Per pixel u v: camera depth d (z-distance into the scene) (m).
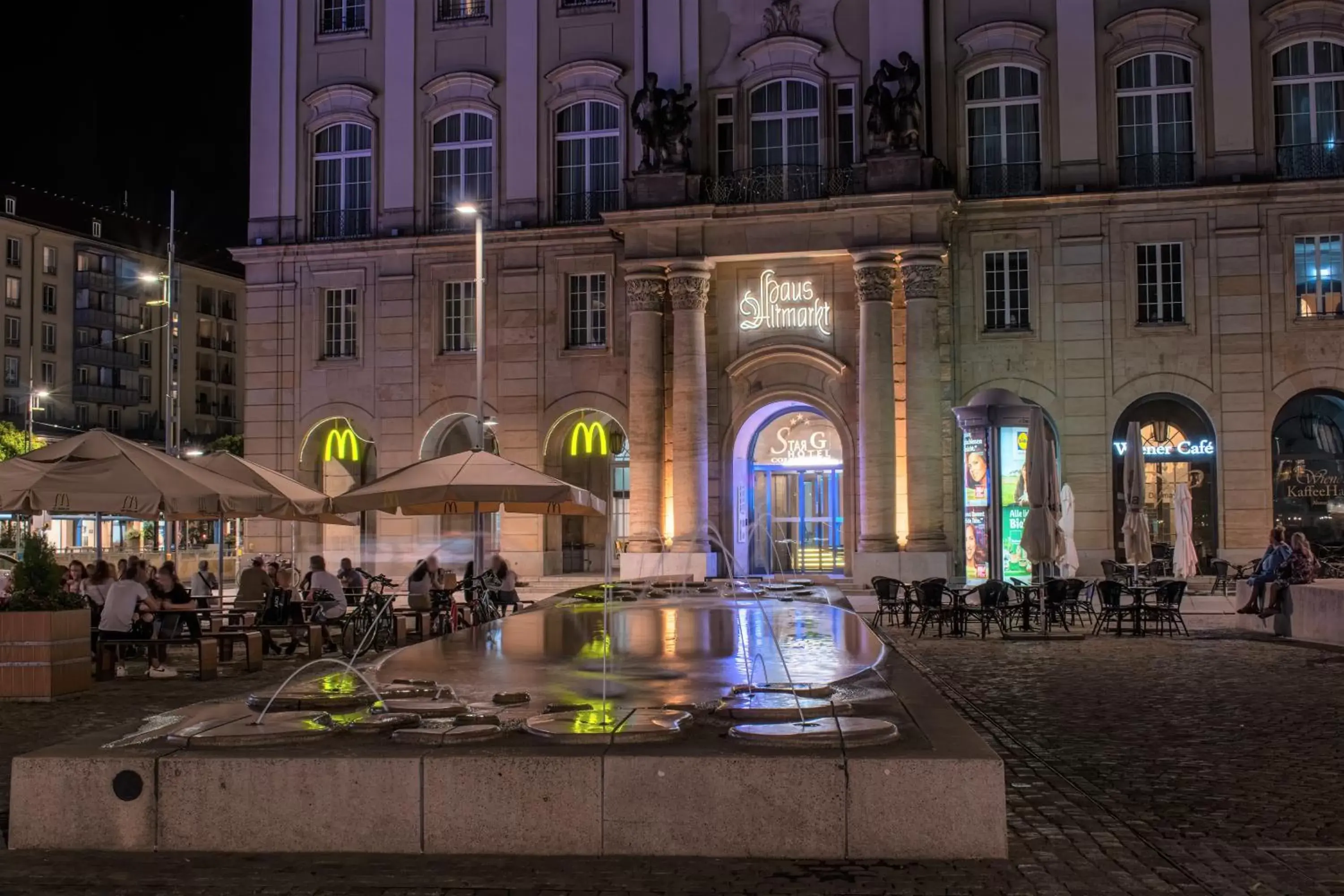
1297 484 35.72
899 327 36.66
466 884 7.09
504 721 8.74
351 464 42.22
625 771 7.59
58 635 15.88
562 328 39.72
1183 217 36.16
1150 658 20.12
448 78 40.56
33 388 82.12
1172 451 36.28
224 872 7.38
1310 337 35.53
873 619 27.88
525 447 39.75
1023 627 25.22
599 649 13.59
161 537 65.12
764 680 11.05
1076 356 36.56
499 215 40.19
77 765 7.86
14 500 18.59
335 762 7.73
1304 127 36.06
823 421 39.88
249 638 18.72
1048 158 36.94
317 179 41.84
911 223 35.06
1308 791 10.02
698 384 36.62
